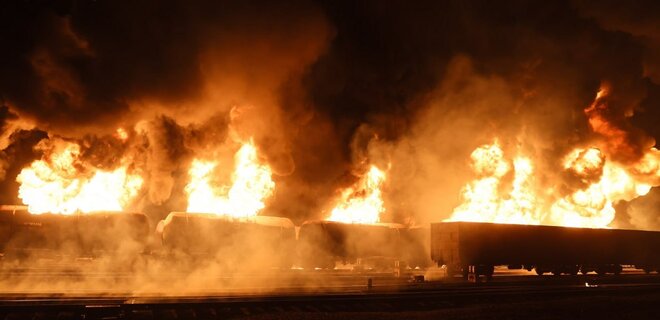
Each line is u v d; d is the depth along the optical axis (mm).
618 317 16781
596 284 27797
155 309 14594
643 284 27859
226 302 15391
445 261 28250
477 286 24094
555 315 16562
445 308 17812
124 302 15195
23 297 15898
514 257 29094
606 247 32969
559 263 30906
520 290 21875
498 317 15852
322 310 16141
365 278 25812
